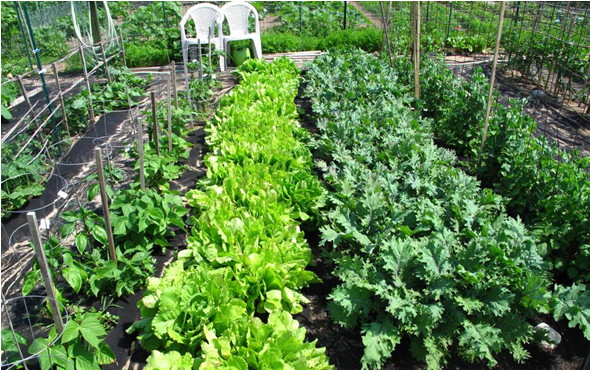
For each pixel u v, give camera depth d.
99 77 11.98
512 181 6.27
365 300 4.29
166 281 4.32
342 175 6.01
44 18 13.48
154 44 15.66
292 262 4.67
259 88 9.52
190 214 6.39
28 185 6.71
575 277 5.09
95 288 4.52
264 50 16.33
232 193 5.73
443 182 5.74
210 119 9.77
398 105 8.40
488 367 4.16
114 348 4.29
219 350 3.62
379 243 4.73
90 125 9.43
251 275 4.48
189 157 8.12
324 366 3.69
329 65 11.70
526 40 12.59
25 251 5.61
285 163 6.47
